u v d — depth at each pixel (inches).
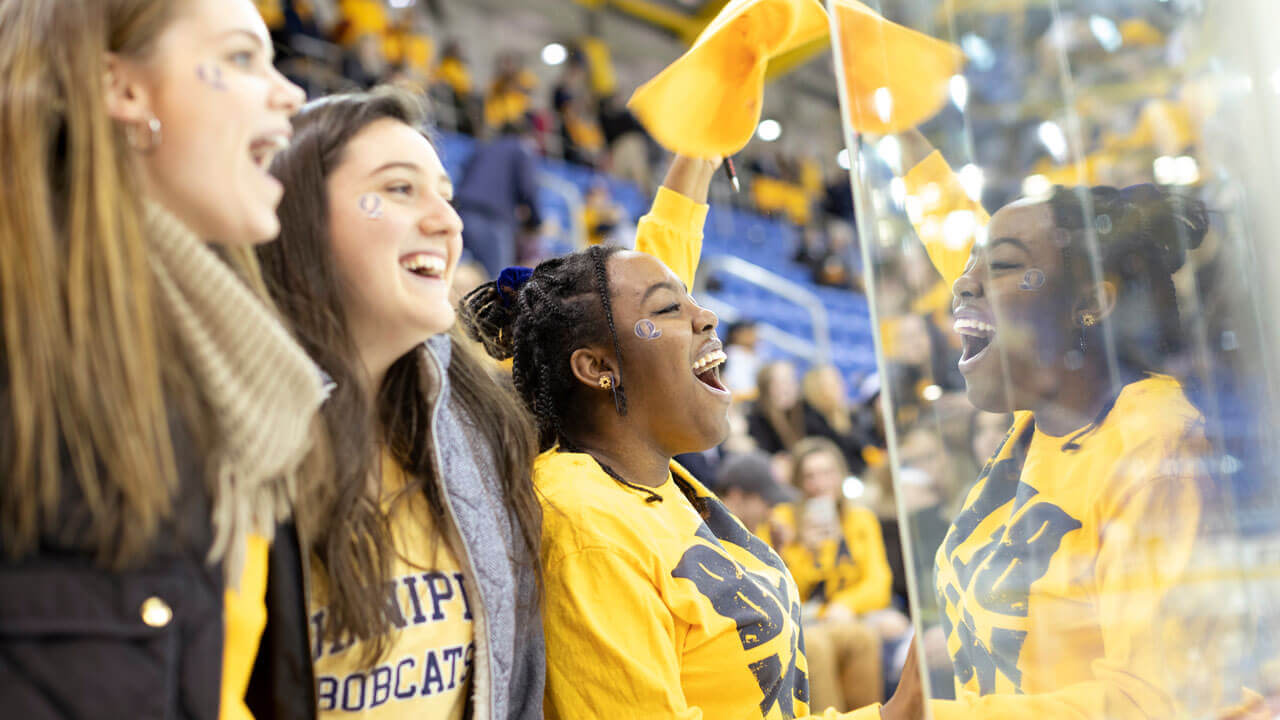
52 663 20.4
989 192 20.2
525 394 43.6
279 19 211.9
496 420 34.5
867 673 96.5
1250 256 20.2
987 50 20.1
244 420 23.1
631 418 40.9
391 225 29.1
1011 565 20.3
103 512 21.0
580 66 303.3
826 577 108.6
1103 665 20.2
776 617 38.2
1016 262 20.3
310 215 29.0
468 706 30.2
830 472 118.6
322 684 28.0
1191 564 20.5
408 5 269.0
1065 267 20.2
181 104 23.2
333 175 29.2
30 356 20.9
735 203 314.8
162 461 21.7
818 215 349.4
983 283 20.3
